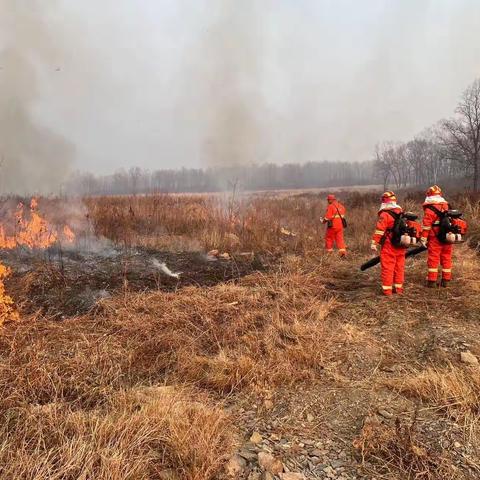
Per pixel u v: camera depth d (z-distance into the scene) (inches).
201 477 94.8
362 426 118.0
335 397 133.6
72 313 205.9
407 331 175.8
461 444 108.3
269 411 128.0
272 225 415.5
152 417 110.9
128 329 179.3
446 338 163.5
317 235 401.7
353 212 551.2
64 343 165.2
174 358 158.2
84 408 123.9
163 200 516.7
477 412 120.4
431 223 217.0
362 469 101.8
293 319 189.6
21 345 159.3
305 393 136.8
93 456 95.0
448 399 126.3
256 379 142.9
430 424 116.8
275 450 108.9
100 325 186.5
